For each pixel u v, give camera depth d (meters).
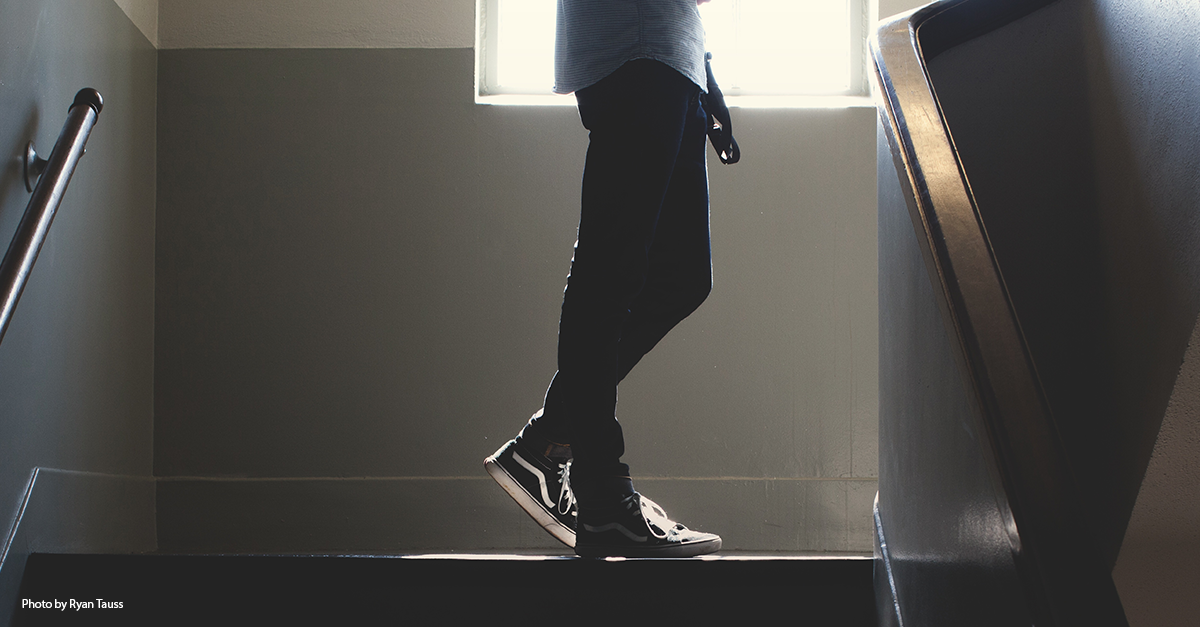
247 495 2.96
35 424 1.91
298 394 3.01
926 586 1.12
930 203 1.00
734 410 3.04
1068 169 1.09
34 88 1.85
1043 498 0.79
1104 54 1.03
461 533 2.97
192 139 3.06
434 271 3.06
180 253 3.03
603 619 1.37
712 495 3.01
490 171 3.09
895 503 1.32
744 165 3.11
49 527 1.95
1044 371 1.11
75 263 2.25
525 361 3.04
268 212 3.06
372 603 1.39
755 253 3.08
